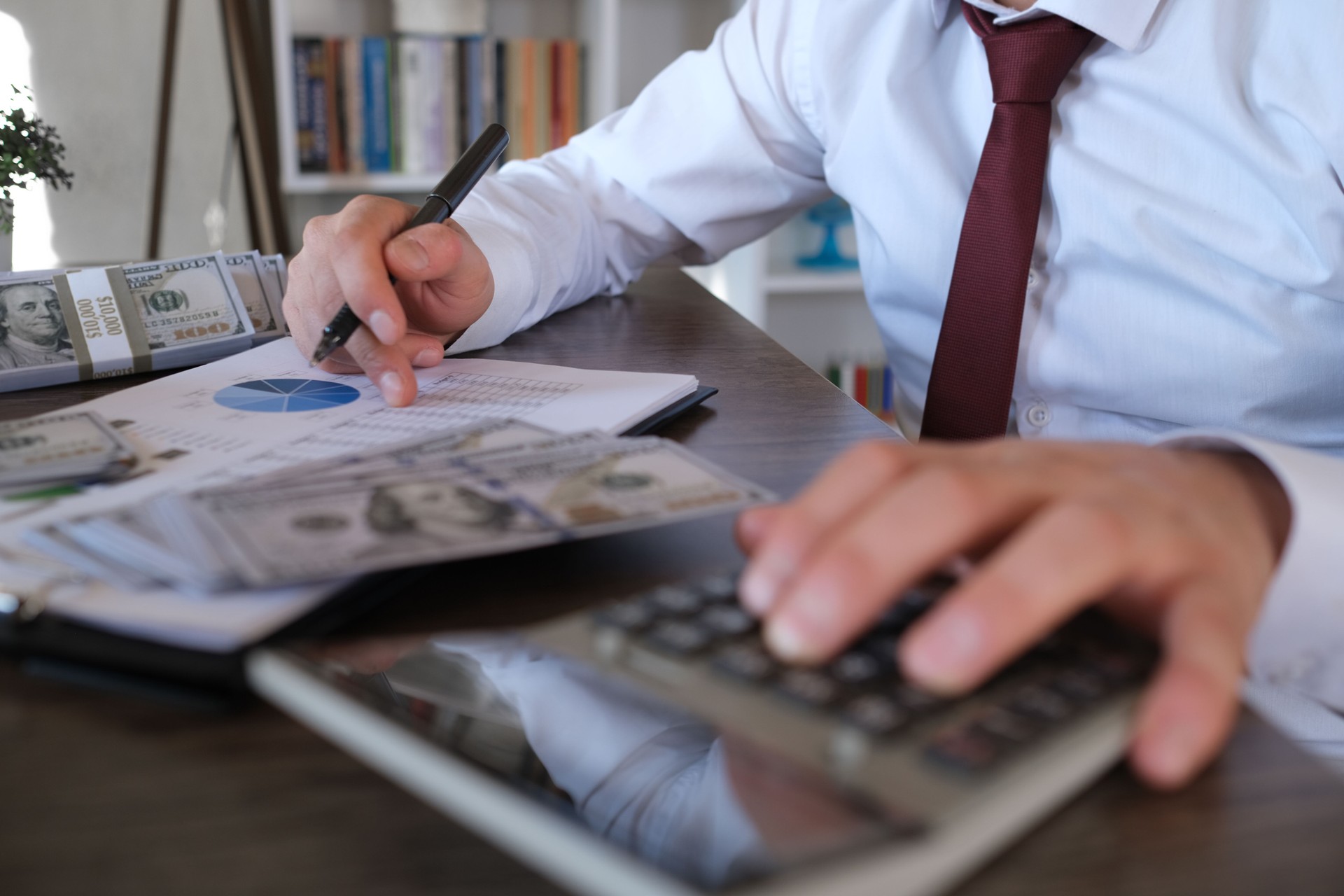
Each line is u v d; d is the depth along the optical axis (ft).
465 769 0.83
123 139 6.45
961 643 0.84
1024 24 2.57
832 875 0.68
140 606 1.02
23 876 0.77
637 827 0.94
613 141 3.27
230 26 6.26
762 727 0.81
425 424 1.74
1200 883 0.77
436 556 1.08
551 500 1.24
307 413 1.81
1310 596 1.14
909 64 2.92
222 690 0.99
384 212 2.16
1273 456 1.19
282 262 2.44
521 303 2.55
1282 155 2.40
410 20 6.81
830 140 3.12
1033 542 0.91
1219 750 0.93
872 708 0.83
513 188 2.96
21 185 2.98
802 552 0.96
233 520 1.16
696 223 3.27
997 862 0.79
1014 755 0.78
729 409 2.02
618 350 2.48
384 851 0.81
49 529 1.16
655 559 1.32
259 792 0.88
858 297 8.73
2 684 1.03
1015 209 2.44
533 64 7.07
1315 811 0.85
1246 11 2.50
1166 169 2.53
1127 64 2.56
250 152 6.48
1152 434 2.70
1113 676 0.90
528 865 0.80
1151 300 2.59
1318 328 2.47
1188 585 0.96
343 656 1.03
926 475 0.97
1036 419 2.79
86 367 2.13
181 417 1.77
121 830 0.83
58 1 6.23
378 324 1.93
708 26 8.09
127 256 6.54
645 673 0.88
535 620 1.15
